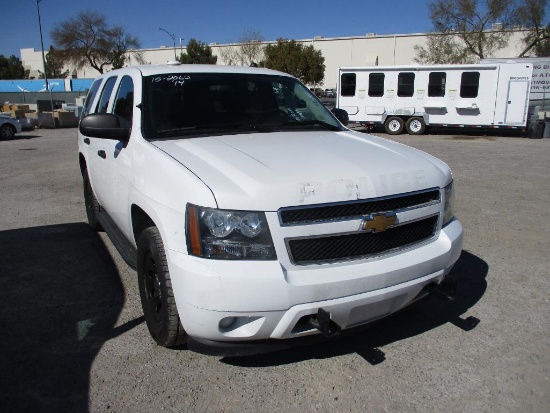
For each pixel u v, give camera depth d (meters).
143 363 3.08
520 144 16.75
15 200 7.68
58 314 3.75
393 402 2.73
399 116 20.72
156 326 3.17
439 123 20.14
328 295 2.61
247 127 3.77
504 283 4.36
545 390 2.84
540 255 5.09
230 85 4.04
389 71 20.22
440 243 3.12
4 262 4.84
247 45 59.62
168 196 2.81
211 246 2.55
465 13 39.66
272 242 2.55
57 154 13.63
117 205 3.90
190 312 2.61
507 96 18.86
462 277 4.49
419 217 2.97
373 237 2.79
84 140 5.36
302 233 2.59
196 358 3.14
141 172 3.22
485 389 2.85
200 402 2.72
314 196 2.62
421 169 3.08
